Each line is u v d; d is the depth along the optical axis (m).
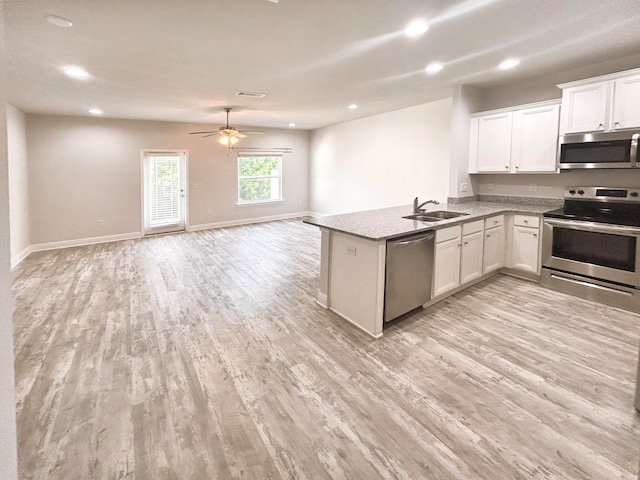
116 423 1.93
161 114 6.38
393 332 2.99
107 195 6.77
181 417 1.98
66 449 1.75
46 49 3.04
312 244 6.49
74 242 6.48
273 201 9.09
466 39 2.97
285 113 6.57
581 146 3.62
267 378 2.35
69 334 2.98
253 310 3.50
